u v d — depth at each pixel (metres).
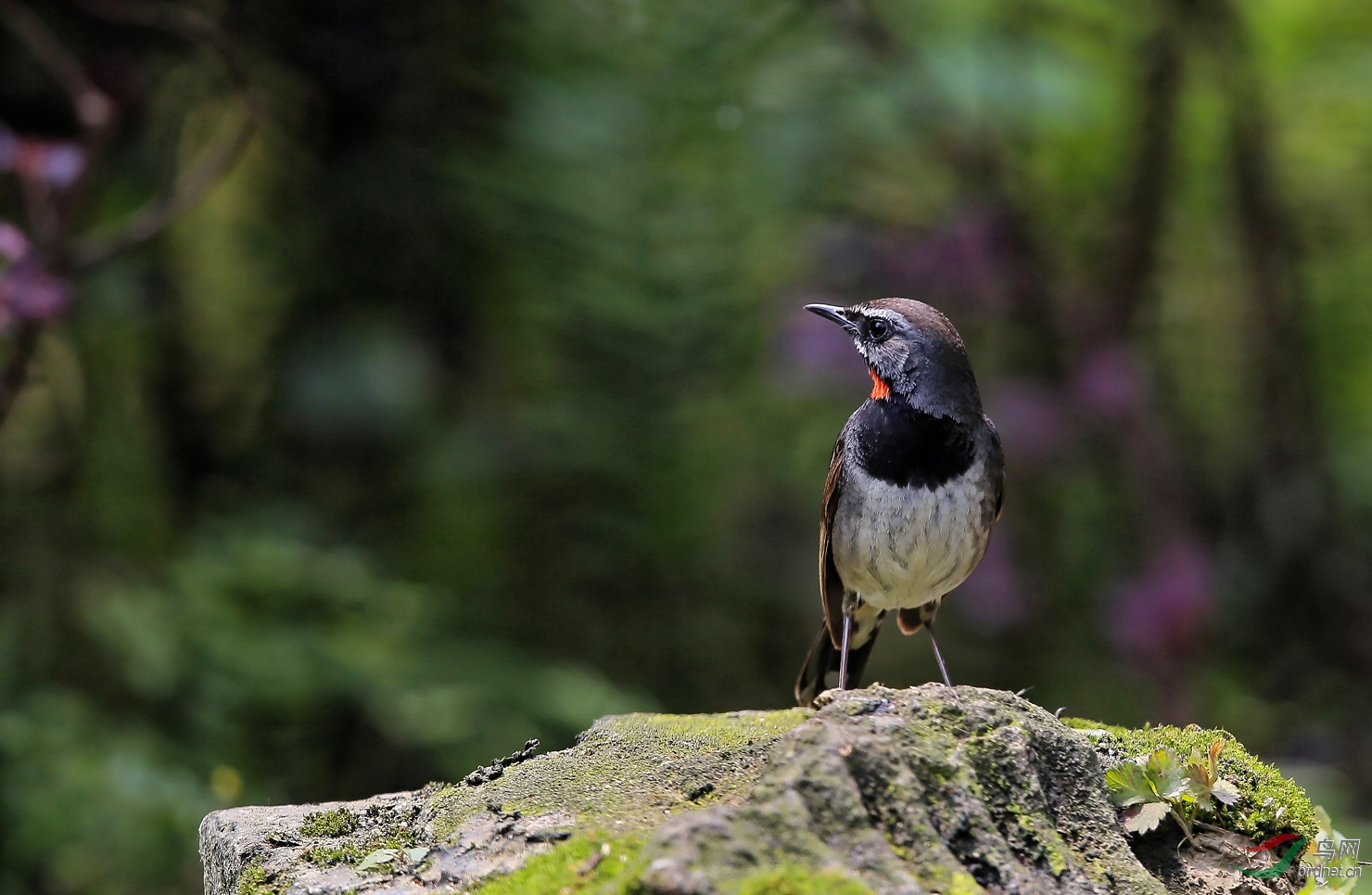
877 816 4.23
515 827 5.07
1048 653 13.30
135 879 10.22
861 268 12.81
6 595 11.98
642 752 5.58
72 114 12.41
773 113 12.88
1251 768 5.57
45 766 10.45
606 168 12.59
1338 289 13.26
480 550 13.01
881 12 12.84
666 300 12.62
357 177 12.97
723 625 13.75
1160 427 12.82
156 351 13.03
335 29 12.54
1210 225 13.53
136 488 12.80
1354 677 13.41
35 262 9.86
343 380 12.41
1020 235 12.62
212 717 10.98
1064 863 4.54
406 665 11.43
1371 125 12.84
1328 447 13.75
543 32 12.57
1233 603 13.54
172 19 10.41
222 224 13.24
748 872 3.82
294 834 5.40
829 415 13.29
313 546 12.23
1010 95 12.30
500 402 13.18
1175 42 12.23
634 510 13.09
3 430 12.56
